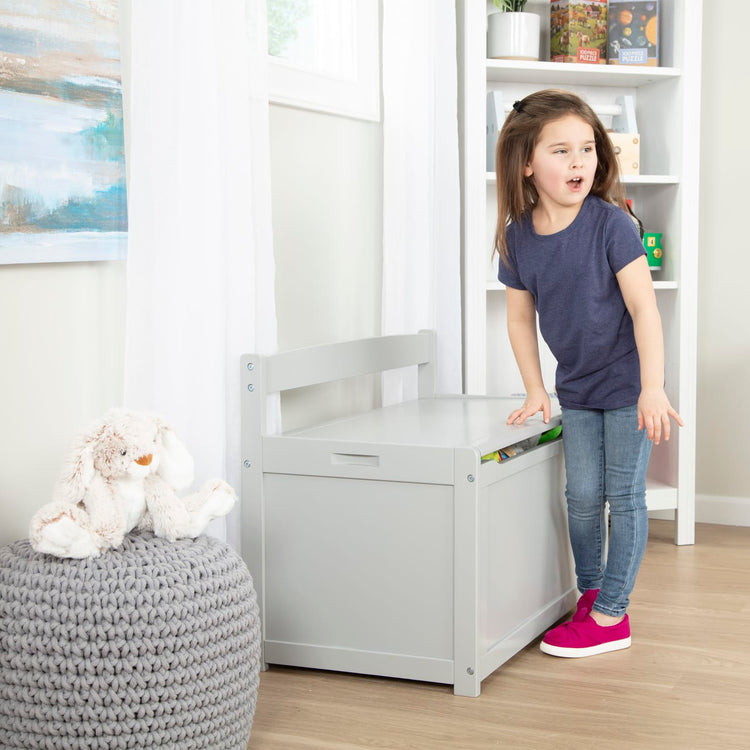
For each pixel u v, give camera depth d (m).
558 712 1.62
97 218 1.59
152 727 1.29
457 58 2.80
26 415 1.50
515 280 2.03
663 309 2.88
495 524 1.77
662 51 2.85
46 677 1.26
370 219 2.51
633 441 1.93
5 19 1.41
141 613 1.27
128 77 1.66
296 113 2.18
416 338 2.38
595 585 2.05
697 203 2.77
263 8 1.83
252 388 1.79
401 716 1.61
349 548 1.76
